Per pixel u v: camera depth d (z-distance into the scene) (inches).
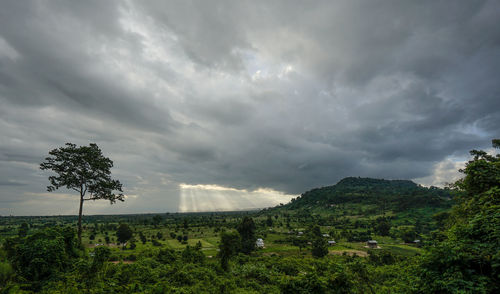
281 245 3385.8
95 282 557.0
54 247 615.8
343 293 410.3
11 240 621.9
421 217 5349.4
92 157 1315.2
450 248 262.7
